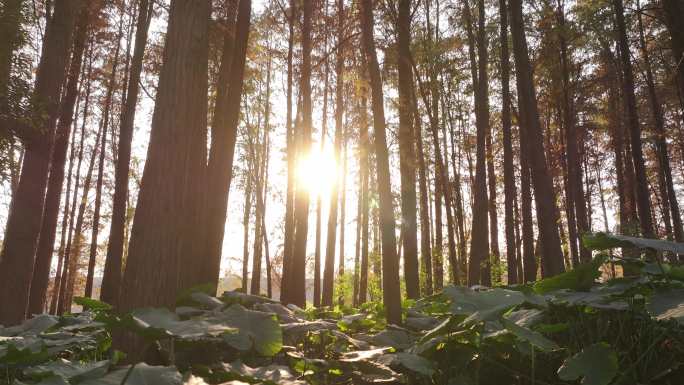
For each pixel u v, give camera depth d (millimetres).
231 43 8164
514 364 3045
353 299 22656
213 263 6387
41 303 12578
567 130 18453
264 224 21422
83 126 22375
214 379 2783
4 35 7930
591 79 21609
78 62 14102
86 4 13891
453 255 15336
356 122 11312
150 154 3971
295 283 10758
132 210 22281
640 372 2609
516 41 10125
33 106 8188
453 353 3127
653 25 18500
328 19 13547
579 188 20547
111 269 12422
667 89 20141
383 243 4859
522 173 15445
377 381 3023
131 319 2193
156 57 15844
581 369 2432
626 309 2738
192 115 4090
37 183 9383
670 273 2691
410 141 6750
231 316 3053
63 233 21734
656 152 23578
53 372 2244
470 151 21656
